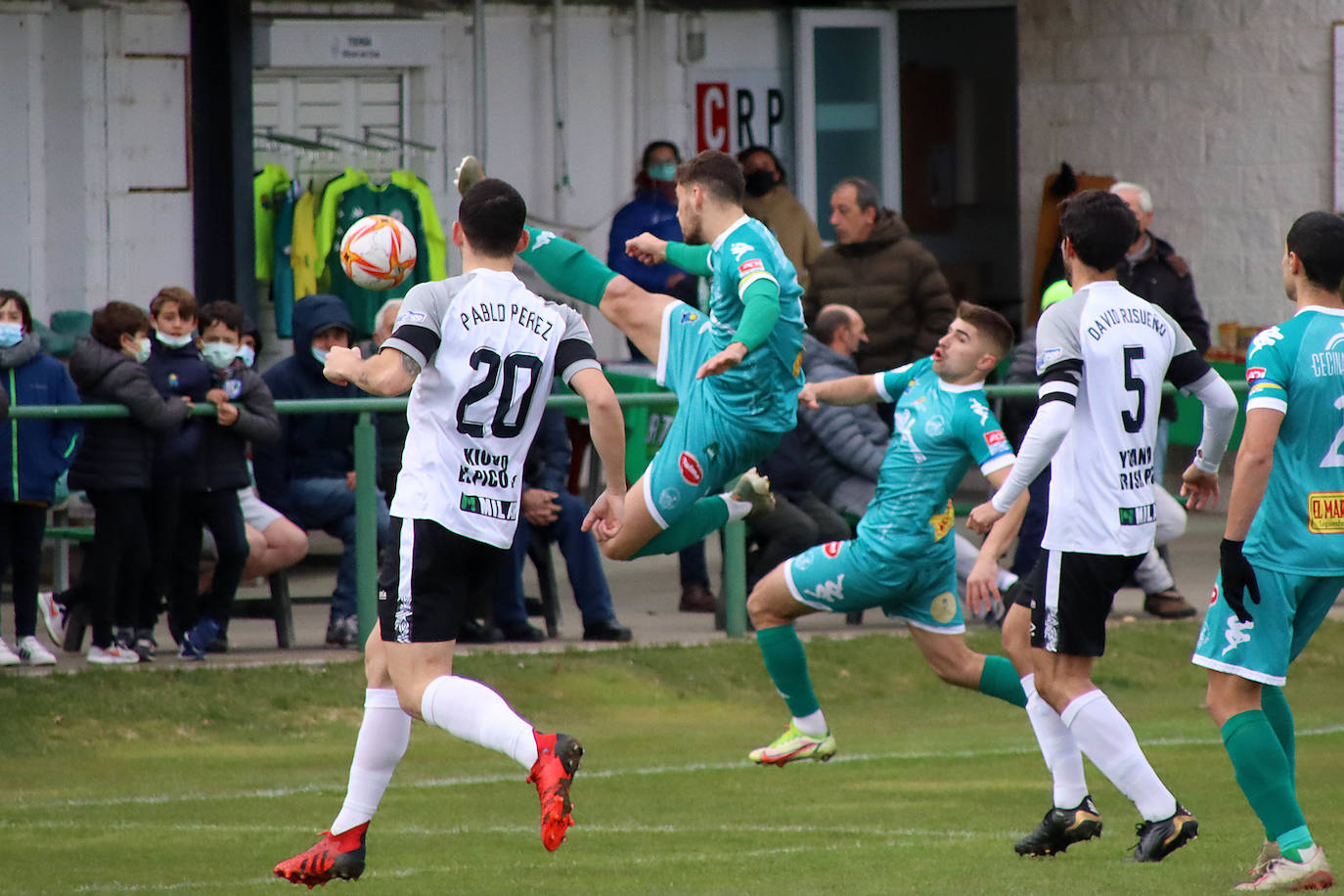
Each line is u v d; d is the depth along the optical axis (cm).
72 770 2788
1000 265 5831
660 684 3362
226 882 2006
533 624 3809
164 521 3262
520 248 1908
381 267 2080
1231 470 5366
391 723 1889
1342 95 5409
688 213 2345
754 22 5666
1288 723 1975
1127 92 5669
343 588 3522
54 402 3241
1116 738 2017
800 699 2570
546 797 1680
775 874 1984
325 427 3509
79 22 4684
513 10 5450
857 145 5738
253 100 4975
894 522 2450
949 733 3153
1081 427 2012
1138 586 3891
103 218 4747
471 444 1822
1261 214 5522
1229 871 1950
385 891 1934
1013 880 1894
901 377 2512
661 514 2384
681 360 2389
